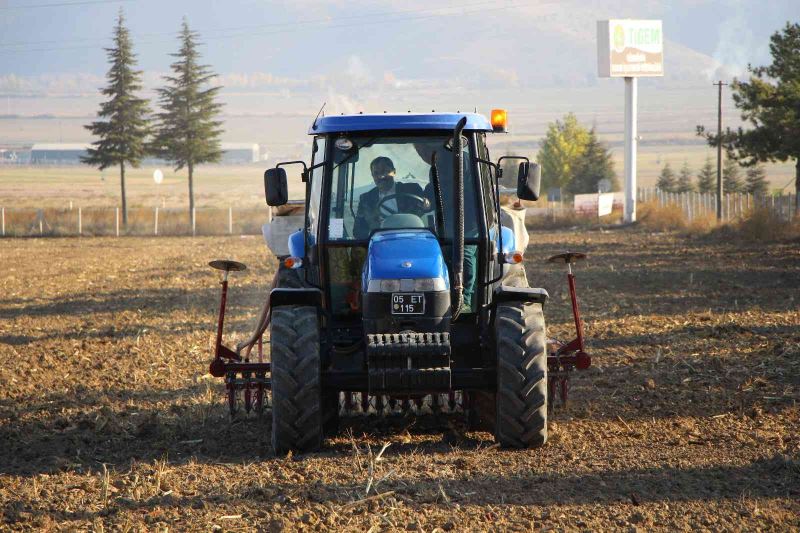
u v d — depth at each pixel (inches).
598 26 5251.0
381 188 899.4
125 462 857.5
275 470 812.6
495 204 923.4
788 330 1482.5
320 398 844.6
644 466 804.6
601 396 1077.8
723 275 2390.5
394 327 833.5
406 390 822.5
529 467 804.0
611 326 1574.8
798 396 1046.4
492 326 889.5
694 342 1395.2
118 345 1503.4
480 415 932.6
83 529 685.9
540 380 840.3
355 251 896.9
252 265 3024.1
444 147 896.9
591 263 2844.5
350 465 818.2
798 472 775.7
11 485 792.3
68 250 4254.4
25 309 2032.5
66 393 1160.2
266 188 888.9
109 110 6835.6
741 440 877.2
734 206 5231.3
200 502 732.7
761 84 3843.5
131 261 3447.3
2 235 5772.6
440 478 778.8
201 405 1070.4
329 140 901.8
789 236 3538.4
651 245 3558.1
